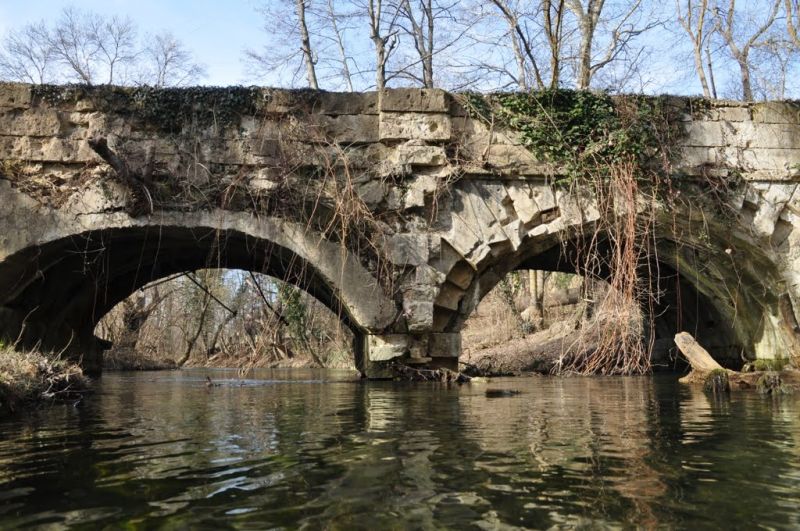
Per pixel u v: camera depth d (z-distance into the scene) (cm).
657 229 1354
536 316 2600
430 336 1256
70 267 1399
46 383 883
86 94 1216
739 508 328
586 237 1331
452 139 1266
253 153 1223
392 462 429
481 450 471
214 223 1201
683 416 677
